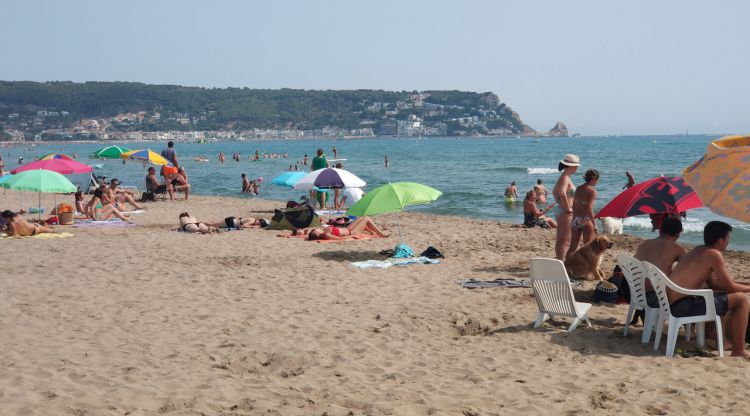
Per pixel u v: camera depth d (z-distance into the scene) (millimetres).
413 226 18906
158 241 15312
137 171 58250
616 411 5355
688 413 5270
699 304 6746
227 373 6320
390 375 6309
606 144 176250
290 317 8539
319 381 6168
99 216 20078
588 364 6605
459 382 6141
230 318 8461
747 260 12938
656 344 7020
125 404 5418
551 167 63625
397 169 60906
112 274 11305
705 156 6148
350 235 16031
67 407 5324
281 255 13469
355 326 8117
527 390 5887
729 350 7023
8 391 5660
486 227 18578
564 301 7816
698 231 18797
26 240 15266
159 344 7246
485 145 188875
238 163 78562
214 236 16203
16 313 8602
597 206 26406
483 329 8102
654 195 9961
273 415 5262
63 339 7398
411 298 9641
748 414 5227
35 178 16453
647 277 7133
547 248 14281
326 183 17422
